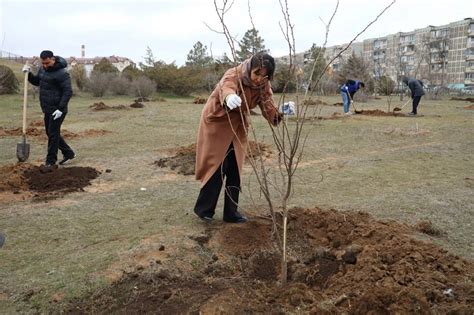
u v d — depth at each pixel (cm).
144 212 542
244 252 409
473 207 552
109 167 796
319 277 356
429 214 523
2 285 362
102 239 456
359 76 2972
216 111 434
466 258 394
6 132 1182
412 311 277
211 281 357
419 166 806
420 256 358
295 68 327
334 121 1466
